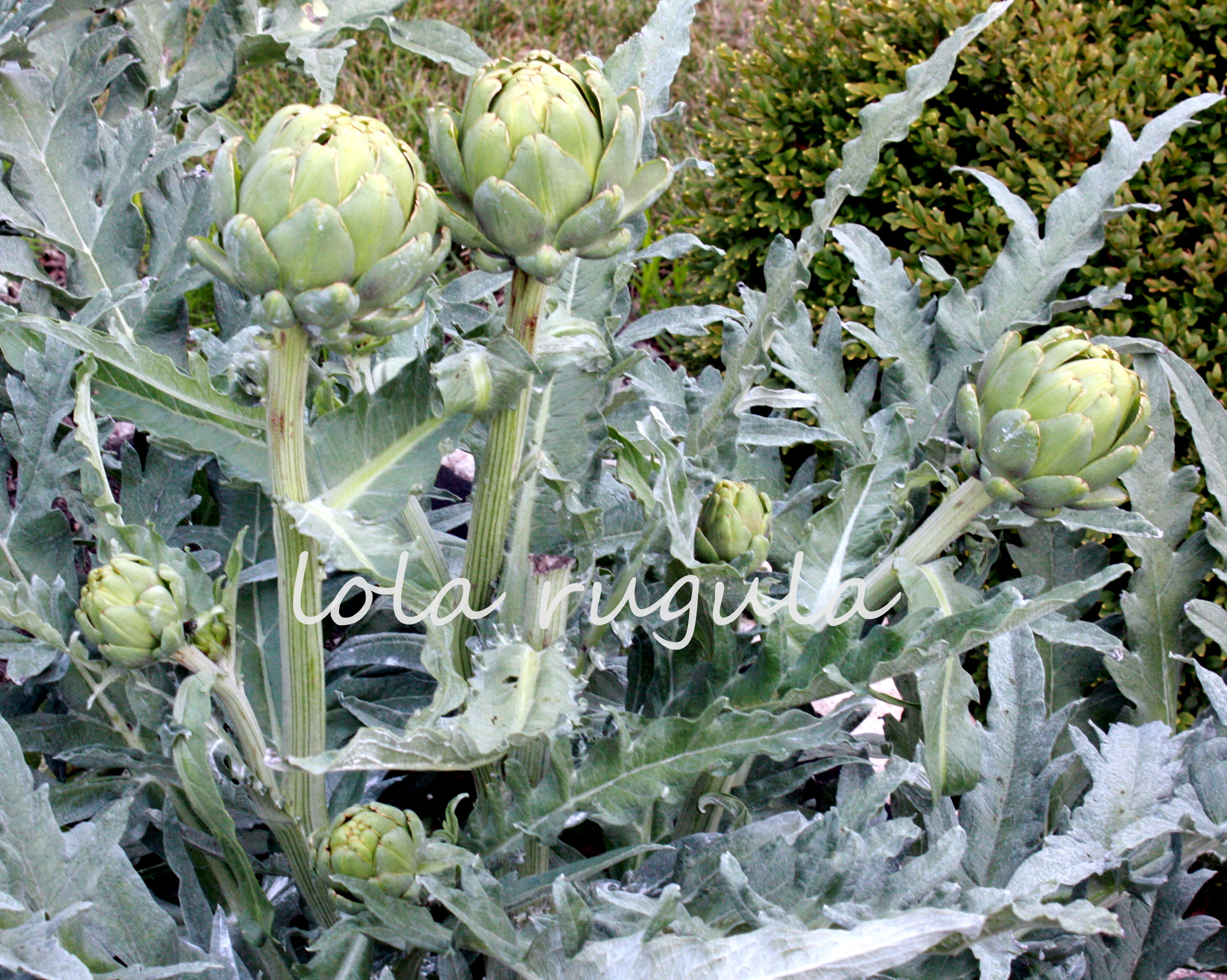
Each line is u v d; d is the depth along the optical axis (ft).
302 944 3.73
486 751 2.99
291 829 3.26
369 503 3.08
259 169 2.75
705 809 3.67
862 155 3.46
